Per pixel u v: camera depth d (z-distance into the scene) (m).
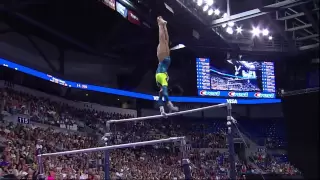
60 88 32.75
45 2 26.36
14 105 23.69
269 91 40.12
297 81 41.66
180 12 29.89
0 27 26.48
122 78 37.78
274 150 39.53
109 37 33.16
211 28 33.28
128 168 24.06
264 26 38.62
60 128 26.89
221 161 33.09
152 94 38.47
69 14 29.72
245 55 40.72
